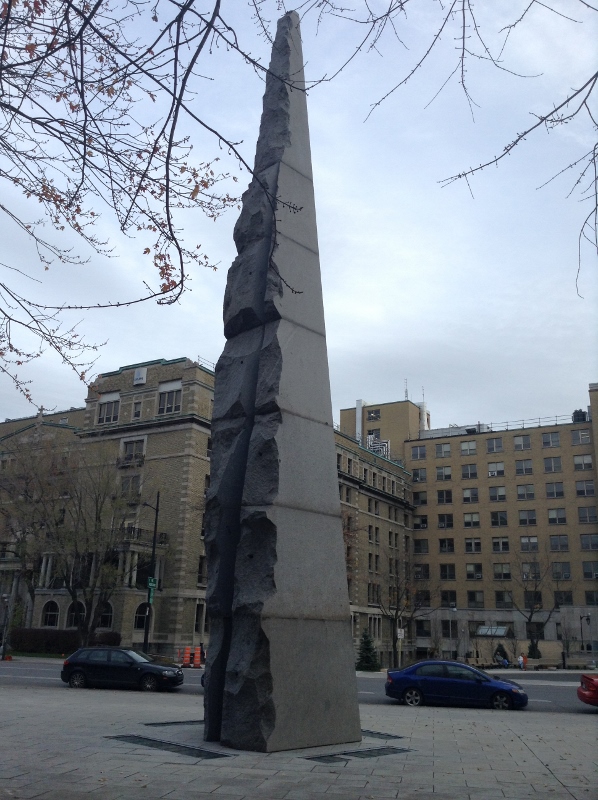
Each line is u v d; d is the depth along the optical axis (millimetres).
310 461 12102
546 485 75125
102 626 44219
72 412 61156
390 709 20047
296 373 12383
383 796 7773
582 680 20859
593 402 73062
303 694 10789
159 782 8125
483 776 9242
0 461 48000
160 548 45125
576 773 9688
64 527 39469
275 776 8609
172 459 47500
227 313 13367
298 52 14961
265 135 14312
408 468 82500
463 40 6723
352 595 61219
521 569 69312
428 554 78812
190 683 27344
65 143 7059
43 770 8734
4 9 6590
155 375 50875
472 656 59812
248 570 11109
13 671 30469
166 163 6797
